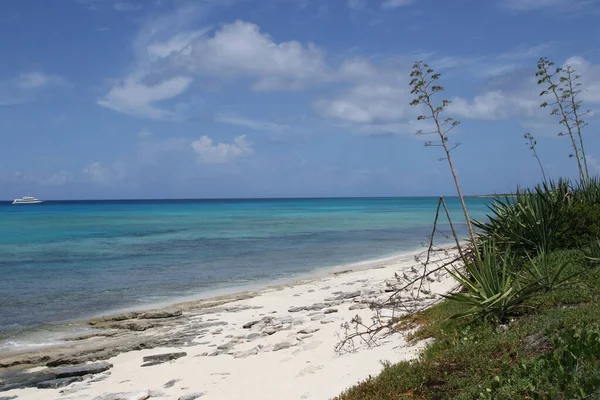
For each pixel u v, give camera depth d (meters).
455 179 9.15
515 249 11.55
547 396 5.02
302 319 13.70
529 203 11.86
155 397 8.60
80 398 8.85
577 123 12.67
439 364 6.89
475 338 7.72
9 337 13.71
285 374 8.82
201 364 10.30
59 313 16.50
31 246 36.00
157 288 20.48
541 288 8.70
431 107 8.80
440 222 60.84
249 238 41.97
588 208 11.84
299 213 96.81
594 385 4.83
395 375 6.83
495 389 5.59
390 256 29.17
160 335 13.41
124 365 10.90
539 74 12.80
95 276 23.20
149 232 48.72
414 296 14.09
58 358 11.55
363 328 11.12
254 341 11.91
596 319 6.56
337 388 7.64
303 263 27.05
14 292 19.78
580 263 10.30
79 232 48.88
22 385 10.05
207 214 95.00
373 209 118.75
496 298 8.43
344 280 20.94
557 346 5.90
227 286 20.77
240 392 8.25
